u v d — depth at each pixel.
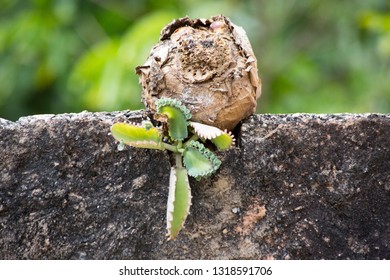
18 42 1.58
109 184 0.76
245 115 0.76
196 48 0.74
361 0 1.63
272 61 1.63
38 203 0.75
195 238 0.75
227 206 0.75
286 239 0.75
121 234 0.75
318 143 0.76
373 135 0.76
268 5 1.65
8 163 0.76
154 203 0.75
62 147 0.76
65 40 1.58
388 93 1.61
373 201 0.76
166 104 0.73
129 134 0.73
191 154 0.73
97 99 1.40
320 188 0.76
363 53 1.59
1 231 0.75
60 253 0.75
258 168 0.75
